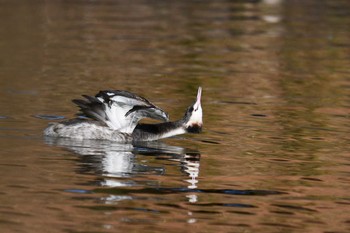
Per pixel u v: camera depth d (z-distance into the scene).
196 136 14.92
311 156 13.67
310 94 19.66
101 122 14.21
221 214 10.44
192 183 11.76
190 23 31.58
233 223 10.11
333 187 11.87
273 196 11.32
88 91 18.58
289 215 10.52
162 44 26.66
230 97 18.88
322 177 12.38
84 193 10.98
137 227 9.79
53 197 10.74
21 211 10.15
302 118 16.83
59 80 19.89
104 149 13.52
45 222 9.80
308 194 11.47
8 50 24.16
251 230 9.89
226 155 13.56
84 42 26.28
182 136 14.92
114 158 12.96
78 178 11.67
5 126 14.70
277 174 12.47
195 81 20.69
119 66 22.41
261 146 14.27
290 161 13.31
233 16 33.91
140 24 30.81
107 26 29.94
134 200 10.80
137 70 21.92
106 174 11.97
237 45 27.09
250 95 19.20
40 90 18.44
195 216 10.30
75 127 14.10
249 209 10.70
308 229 10.02
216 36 28.78
